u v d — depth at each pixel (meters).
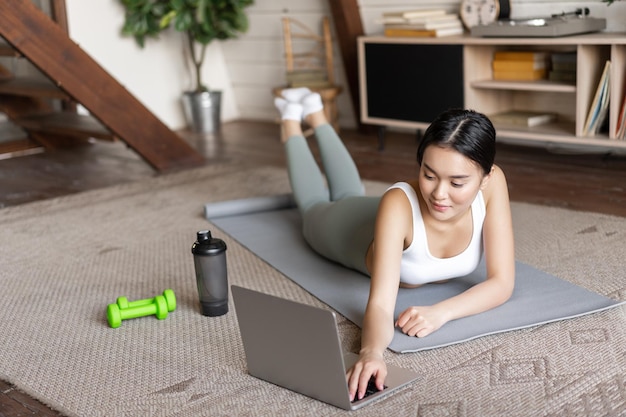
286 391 1.83
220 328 2.21
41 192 3.99
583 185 3.51
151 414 1.78
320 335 1.67
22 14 3.89
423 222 2.07
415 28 4.28
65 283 2.65
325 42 5.20
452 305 2.06
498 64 4.18
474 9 4.26
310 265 2.64
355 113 5.06
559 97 4.20
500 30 3.87
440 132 1.81
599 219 2.97
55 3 5.09
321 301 2.33
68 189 4.03
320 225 2.63
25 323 2.35
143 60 5.64
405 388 1.80
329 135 3.00
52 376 2.00
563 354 1.91
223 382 1.90
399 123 4.42
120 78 5.52
